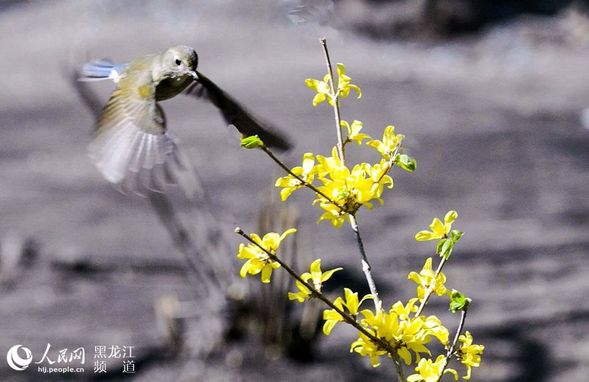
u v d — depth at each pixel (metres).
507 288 11.44
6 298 11.32
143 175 3.70
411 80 19.41
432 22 21.34
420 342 3.85
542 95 18.66
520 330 10.45
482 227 13.13
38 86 20.11
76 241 12.84
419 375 3.87
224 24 22.86
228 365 9.66
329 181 3.92
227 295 9.95
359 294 11.19
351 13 21.70
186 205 11.41
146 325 10.59
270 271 3.76
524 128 16.81
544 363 9.81
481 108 17.80
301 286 3.80
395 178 14.77
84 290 11.48
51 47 22.55
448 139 16.16
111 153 3.75
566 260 12.09
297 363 9.79
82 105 18.77
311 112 17.41
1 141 17.02
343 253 12.27
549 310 10.80
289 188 3.88
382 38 21.61
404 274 11.74
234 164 15.11
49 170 15.69
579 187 14.36
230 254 10.33
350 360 9.86
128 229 13.31
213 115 17.53
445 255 3.92
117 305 11.09
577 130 16.84
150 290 11.44
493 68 20.27
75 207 14.12
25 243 12.49
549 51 21.00
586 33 21.47
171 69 4.19
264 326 9.80
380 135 16.30
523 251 12.35
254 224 12.59
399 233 12.95
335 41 21.50
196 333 10.13
